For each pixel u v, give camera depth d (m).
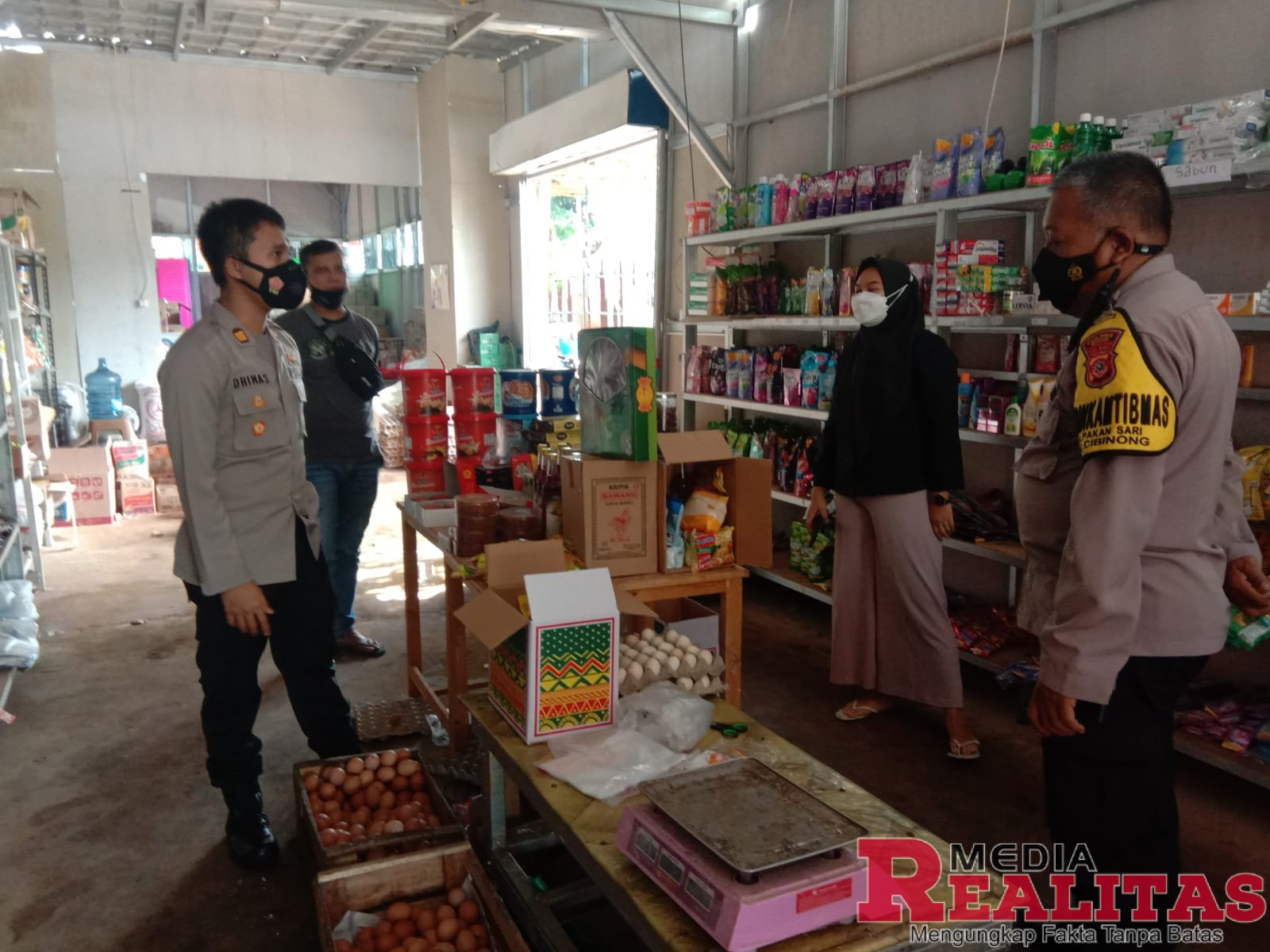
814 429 4.58
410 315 9.77
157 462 7.02
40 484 5.73
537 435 3.15
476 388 3.06
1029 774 2.85
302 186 10.96
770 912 1.23
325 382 3.61
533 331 7.95
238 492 2.18
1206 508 1.52
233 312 2.19
